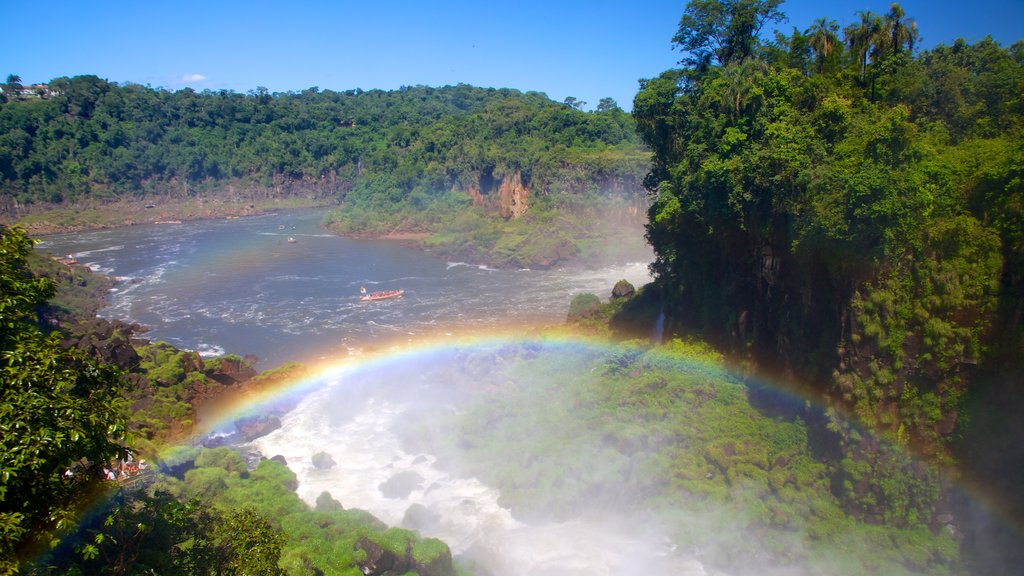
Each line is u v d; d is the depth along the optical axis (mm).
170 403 56250
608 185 129625
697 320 57000
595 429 47781
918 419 34594
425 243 137125
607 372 56875
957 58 57656
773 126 43812
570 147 151750
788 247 42344
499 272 115312
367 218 159625
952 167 35906
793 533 35438
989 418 32844
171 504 21641
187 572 20453
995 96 48156
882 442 35219
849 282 36844
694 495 38969
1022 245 32031
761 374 46312
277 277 111938
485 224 140000
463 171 154500
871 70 47500
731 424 43344
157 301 95938
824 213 36844
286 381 63969
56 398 15367
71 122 199375
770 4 56594
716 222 49219
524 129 166250
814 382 39812
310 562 33781
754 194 43531
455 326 82250
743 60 56094
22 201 177625
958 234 33812
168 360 63375
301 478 46688
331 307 92312
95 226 173125
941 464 34094
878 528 34562
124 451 16844
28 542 15148
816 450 39000
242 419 55750
